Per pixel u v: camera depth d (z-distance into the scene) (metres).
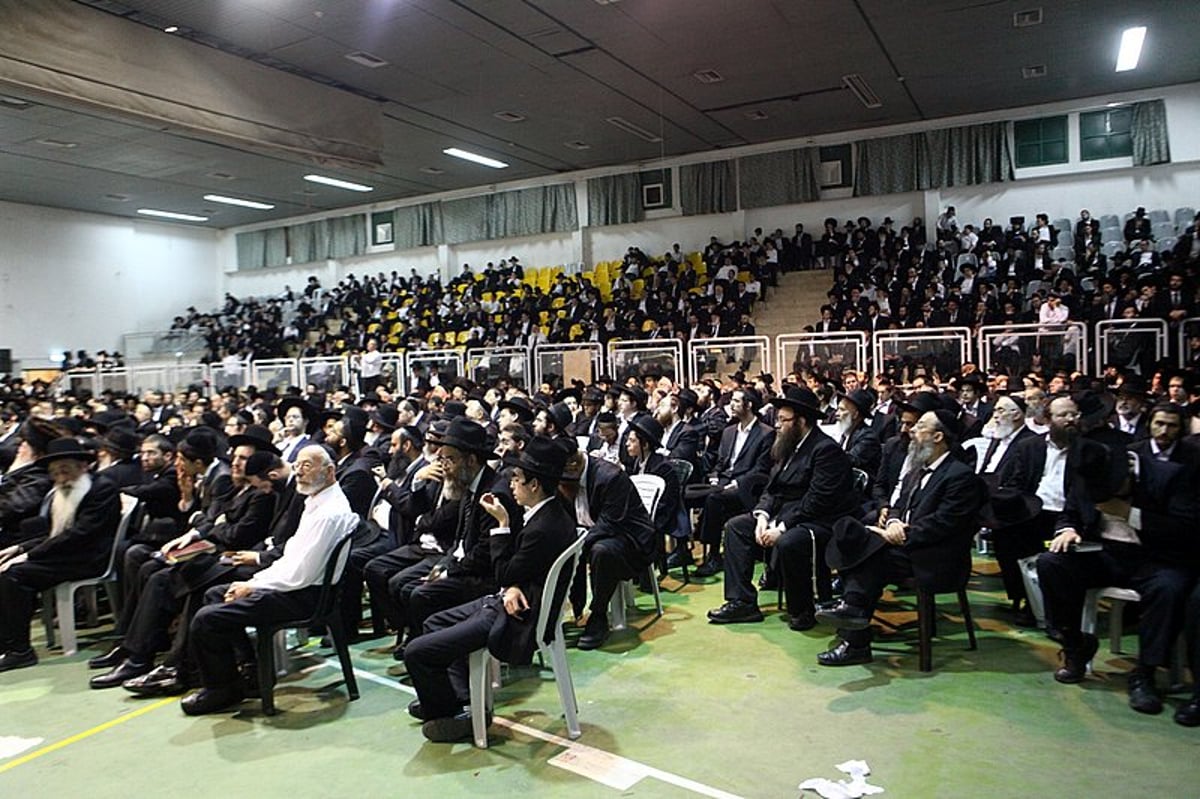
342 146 11.89
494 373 12.63
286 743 3.60
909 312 13.12
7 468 7.01
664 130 15.34
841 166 16.34
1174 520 3.58
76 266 20.91
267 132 10.54
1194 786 2.91
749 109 14.11
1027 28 10.60
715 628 4.96
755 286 15.65
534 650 3.41
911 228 15.23
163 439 5.88
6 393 13.30
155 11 8.93
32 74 7.65
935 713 3.61
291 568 3.90
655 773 3.18
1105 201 14.58
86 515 4.95
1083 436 4.28
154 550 4.88
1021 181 15.09
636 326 15.62
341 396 10.52
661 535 5.78
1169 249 12.95
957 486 4.12
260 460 4.74
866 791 2.95
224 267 24.30
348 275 22.72
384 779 3.23
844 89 13.10
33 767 3.45
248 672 4.35
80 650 5.07
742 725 3.58
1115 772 3.03
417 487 4.90
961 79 12.80
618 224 18.61
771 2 9.45
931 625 4.47
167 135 14.06
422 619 4.09
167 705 4.10
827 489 4.82
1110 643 4.25
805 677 4.11
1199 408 5.74
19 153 15.14
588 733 3.57
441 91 12.43
